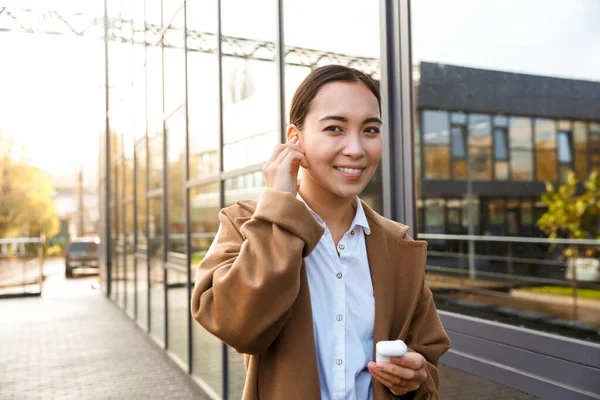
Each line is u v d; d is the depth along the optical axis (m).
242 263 0.97
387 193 2.43
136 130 8.94
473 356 1.99
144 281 8.70
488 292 5.59
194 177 5.39
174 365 6.49
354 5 2.65
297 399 1.00
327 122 1.03
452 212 8.30
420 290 1.16
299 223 0.99
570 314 4.64
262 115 3.70
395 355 0.97
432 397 1.11
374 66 2.51
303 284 1.05
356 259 1.12
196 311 1.03
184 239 5.90
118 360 6.90
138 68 8.58
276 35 3.47
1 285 13.88
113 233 13.02
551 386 1.64
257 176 3.76
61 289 16.05
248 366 1.12
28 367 6.71
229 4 4.37
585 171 9.14
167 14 6.47
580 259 7.06
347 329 1.09
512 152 9.35
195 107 5.32
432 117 7.36
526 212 9.37
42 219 28.00
